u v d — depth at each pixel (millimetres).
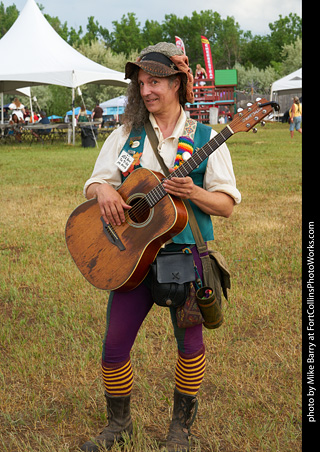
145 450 2521
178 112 2549
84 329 3994
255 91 72500
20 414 2945
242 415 2895
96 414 2908
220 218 7402
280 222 7105
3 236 6766
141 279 2461
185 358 2564
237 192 2496
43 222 7484
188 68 2455
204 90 39969
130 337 2545
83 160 15625
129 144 2574
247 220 7234
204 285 2479
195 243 2486
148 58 2445
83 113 22484
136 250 2430
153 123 2535
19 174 12633
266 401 2992
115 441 2607
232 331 3865
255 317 4148
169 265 2412
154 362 3467
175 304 2420
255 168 12547
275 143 19969
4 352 3699
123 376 2576
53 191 10039
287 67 75500
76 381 3260
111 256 2490
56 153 18250
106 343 2549
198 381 2590
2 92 23953
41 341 3744
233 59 112500
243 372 3309
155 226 2410
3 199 9336
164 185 2365
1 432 2805
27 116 29953
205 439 2689
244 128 2398
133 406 2988
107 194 2486
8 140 24453
